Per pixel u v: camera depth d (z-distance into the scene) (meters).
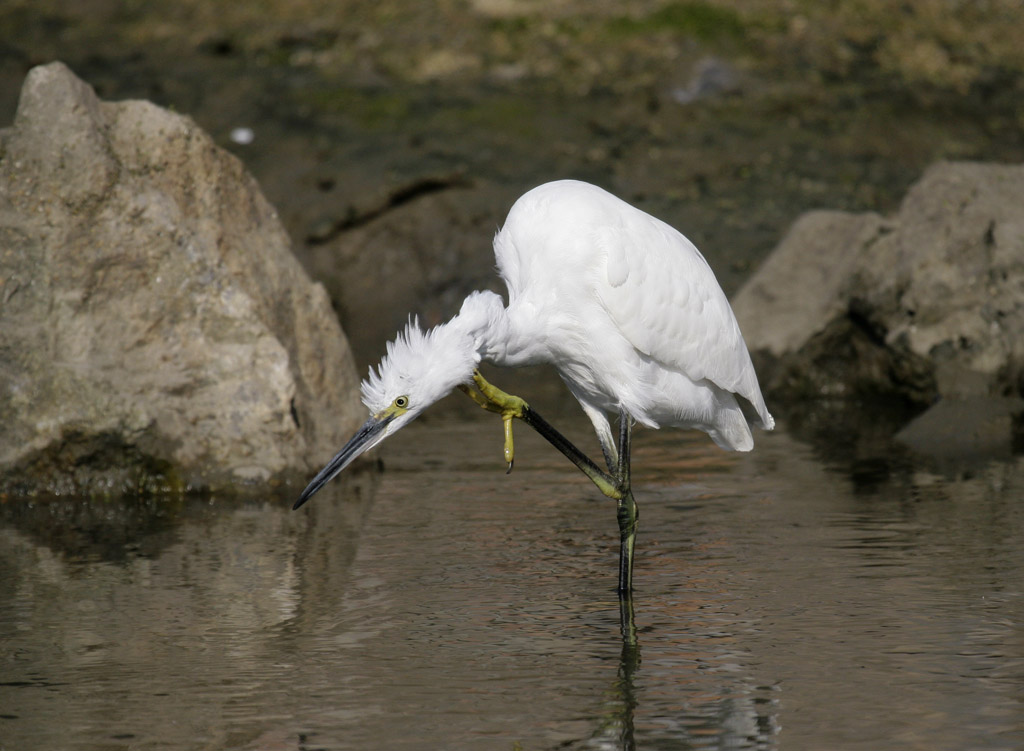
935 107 27.08
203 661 7.36
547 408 17.06
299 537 10.41
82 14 31.14
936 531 10.11
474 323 8.32
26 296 12.23
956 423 14.53
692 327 9.38
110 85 27.55
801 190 24.08
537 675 7.05
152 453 12.20
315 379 13.37
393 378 8.13
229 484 12.27
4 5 31.45
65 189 12.37
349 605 8.45
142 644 7.68
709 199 23.84
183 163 12.88
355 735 6.26
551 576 9.11
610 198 9.34
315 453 12.91
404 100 27.11
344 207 23.86
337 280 23.25
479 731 6.28
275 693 6.84
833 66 28.42
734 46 28.83
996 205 16.67
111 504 11.83
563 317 9.11
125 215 12.41
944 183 17.25
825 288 17.77
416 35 29.67
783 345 17.77
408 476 12.91
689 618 8.03
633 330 9.13
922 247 16.59
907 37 29.67
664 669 7.11
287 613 8.29
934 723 6.27
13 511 11.58
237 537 10.44
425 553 9.80
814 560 9.34
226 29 30.20
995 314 15.85
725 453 13.92
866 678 6.90
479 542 10.12
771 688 6.79
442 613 8.23
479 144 25.59
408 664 7.27
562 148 25.41
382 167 24.78
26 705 6.70
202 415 12.30
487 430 15.67
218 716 6.51
